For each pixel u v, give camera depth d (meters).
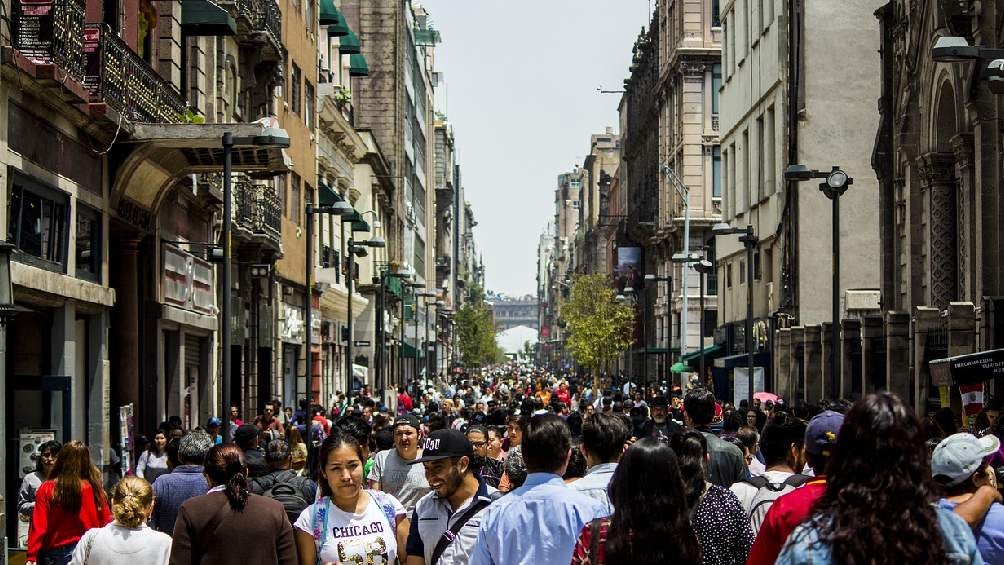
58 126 22.80
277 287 44.31
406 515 10.51
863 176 47.38
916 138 36.09
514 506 7.80
